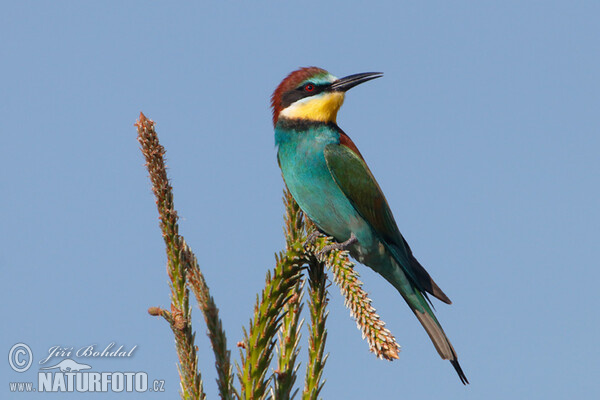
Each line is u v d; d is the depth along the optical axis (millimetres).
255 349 8352
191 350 7996
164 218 8188
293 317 9195
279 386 8375
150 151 8086
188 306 8062
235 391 7848
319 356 9062
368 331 8320
